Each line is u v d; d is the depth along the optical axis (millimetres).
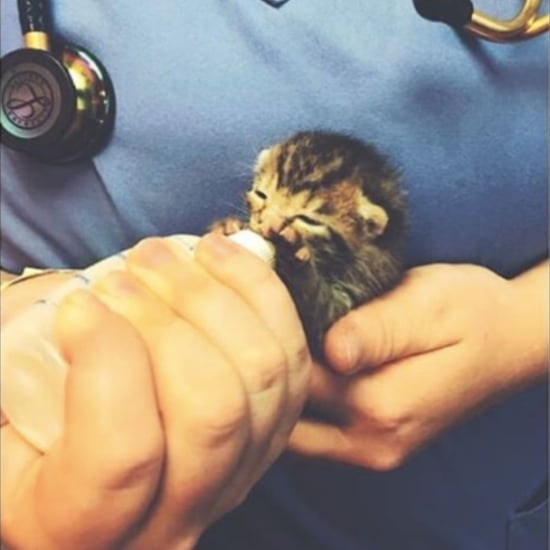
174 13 428
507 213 449
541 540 524
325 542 514
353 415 426
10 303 349
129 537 303
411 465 498
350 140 412
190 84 428
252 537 512
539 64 421
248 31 421
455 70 415
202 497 301
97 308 292
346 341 396
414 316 424
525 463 520
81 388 277
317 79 420
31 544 299
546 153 437
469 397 446
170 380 283
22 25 439
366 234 399
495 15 416
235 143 429
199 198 444
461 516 518
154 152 439
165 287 302
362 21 416
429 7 385
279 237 375
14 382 307
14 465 304
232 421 285
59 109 411
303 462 482
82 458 277
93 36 438
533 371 468
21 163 462
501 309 451
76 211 468
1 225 491
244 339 292
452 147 425
